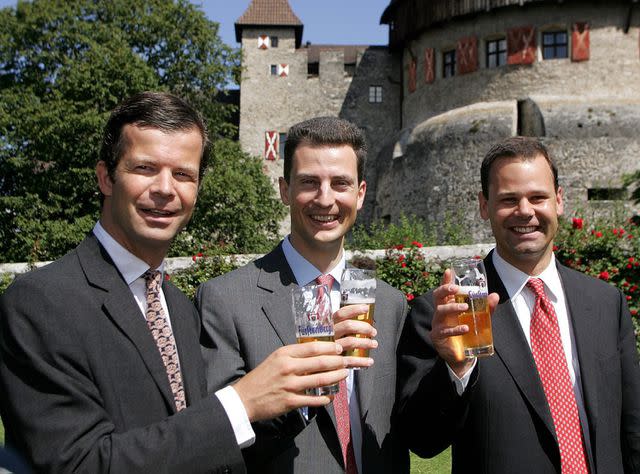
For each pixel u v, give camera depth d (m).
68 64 17.47
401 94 27.17
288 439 2.22
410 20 23.36
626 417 2.78
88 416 1.83
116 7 19.34
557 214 2.99
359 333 2.17
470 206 19.61
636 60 19.80
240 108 28.02
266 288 2.69
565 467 2.55
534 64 20.17
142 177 2.11
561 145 18.73
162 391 2.06
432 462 5.12
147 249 2.19
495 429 2.64
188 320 2.40
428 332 2.71
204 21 20.36
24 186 17.36
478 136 19.67
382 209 23.75
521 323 2.87
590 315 2.85
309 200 2.63
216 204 18.20
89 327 1.98
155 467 1.76
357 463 2.49
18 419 1.80
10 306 1.92
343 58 28.03
